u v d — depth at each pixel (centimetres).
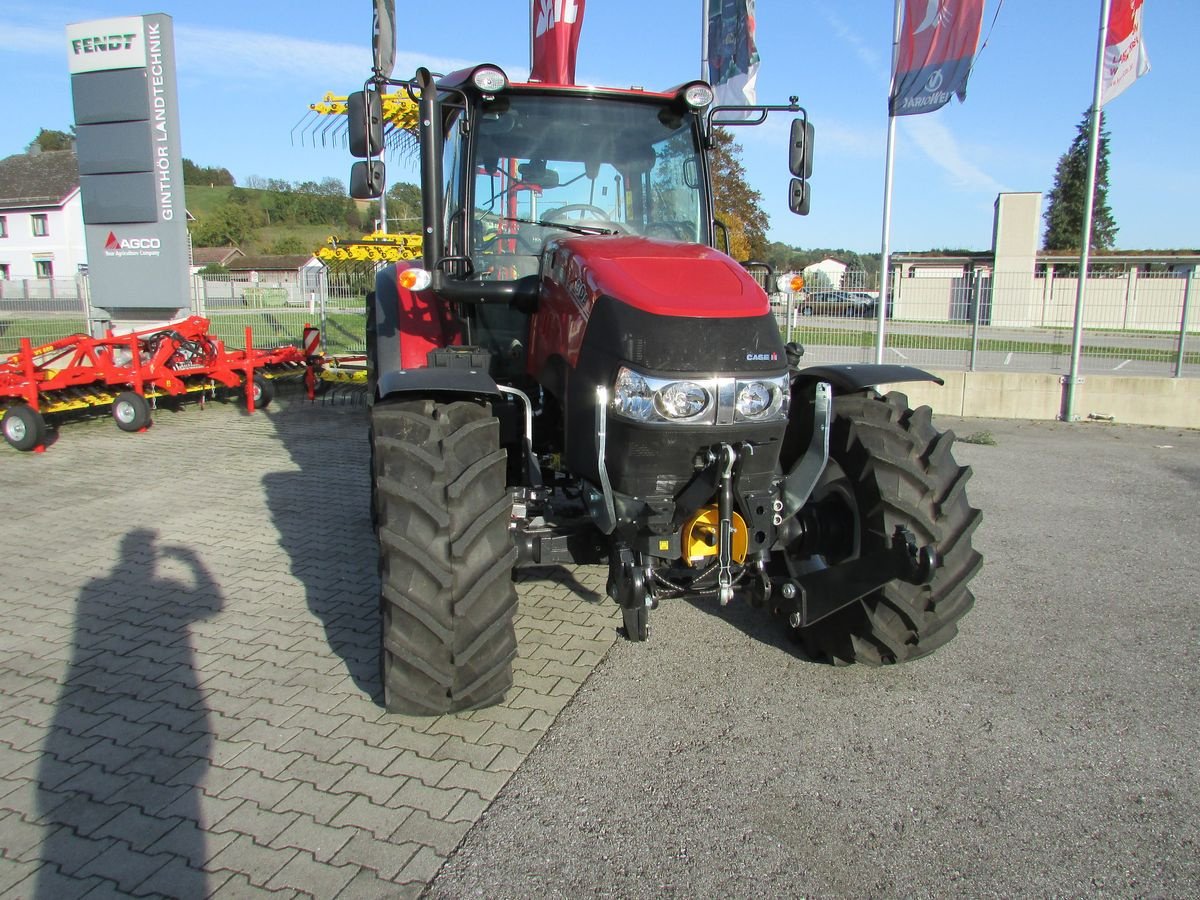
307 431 955
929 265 3619
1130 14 978
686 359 300
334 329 1716
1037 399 1105
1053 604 461
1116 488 724
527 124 419
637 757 311
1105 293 1425
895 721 338
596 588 477
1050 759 312
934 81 999
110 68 1134
